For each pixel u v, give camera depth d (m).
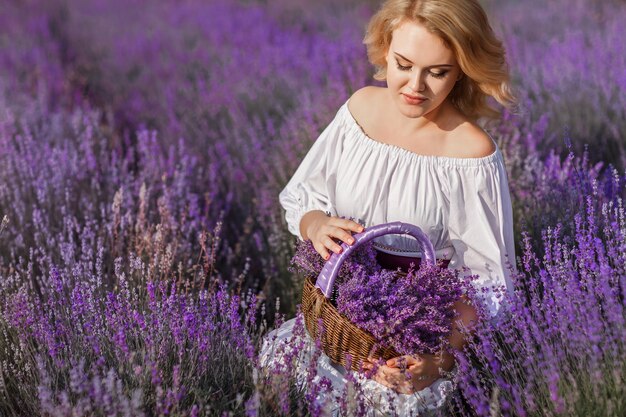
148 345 2.47
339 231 2.39
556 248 2.74
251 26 9.27
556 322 2.48
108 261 3.53
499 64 2.38
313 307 2.44
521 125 4.79
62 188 4.14
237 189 4.61
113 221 3.65
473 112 2.62
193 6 10.11
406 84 2.35
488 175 2.54
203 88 6.91
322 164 2.79
